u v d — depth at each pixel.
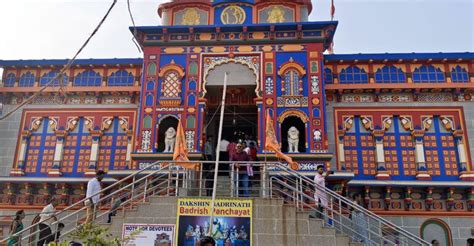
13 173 17.44
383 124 17.19
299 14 17.16
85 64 18.44
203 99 15.84
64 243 10.09
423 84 17.25
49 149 17.91
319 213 11.84
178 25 16.92
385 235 15.38
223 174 16.78
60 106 18.47
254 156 15.05
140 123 15.74
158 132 15.83
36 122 18.27
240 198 10.97
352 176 14.74
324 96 15.71
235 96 17.47
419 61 17.45
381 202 16.38
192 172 14.66
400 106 17.41
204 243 5.88
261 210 10.87
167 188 12.05
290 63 16.14
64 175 17.47
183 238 10.74
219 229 10.75
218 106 17.48
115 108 18.33
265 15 17.20
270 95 15.80
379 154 16.77
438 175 16.44
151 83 16.22
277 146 13.32
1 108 18.52
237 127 18.20
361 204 15.84
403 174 16.53
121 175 14.98
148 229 10.80
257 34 16.56
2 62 18.52
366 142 17.08
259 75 16.05
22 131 18.14
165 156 15.10
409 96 17.50
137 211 10.95
